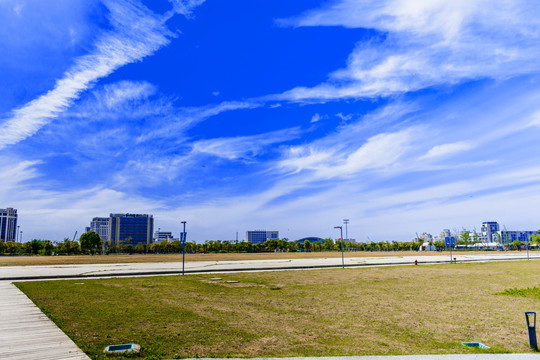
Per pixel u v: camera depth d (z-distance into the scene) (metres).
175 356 7.76
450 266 39.75
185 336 9.56
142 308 13.52
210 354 8.02
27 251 116.44
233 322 11.33
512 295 17.58
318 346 8.75
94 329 10.14
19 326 10.45
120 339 9.12
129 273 28.62
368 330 10.46
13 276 25.80
